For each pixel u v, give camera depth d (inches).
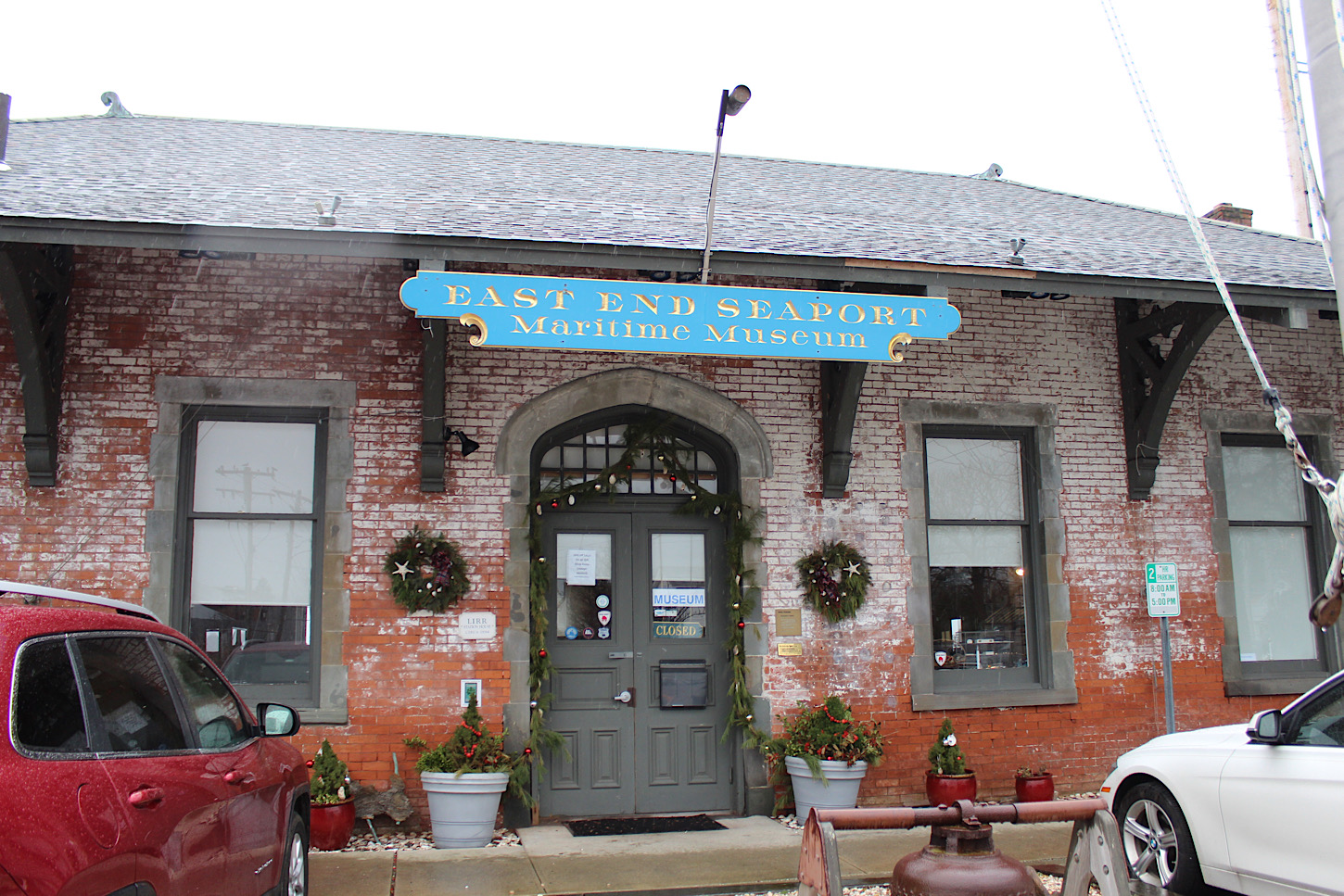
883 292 291.9
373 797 265.4
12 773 99.6
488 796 255.0
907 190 390.6
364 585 275.7
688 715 297.1
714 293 247.1
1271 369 344.2
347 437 280.4
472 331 290.2
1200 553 328.5
